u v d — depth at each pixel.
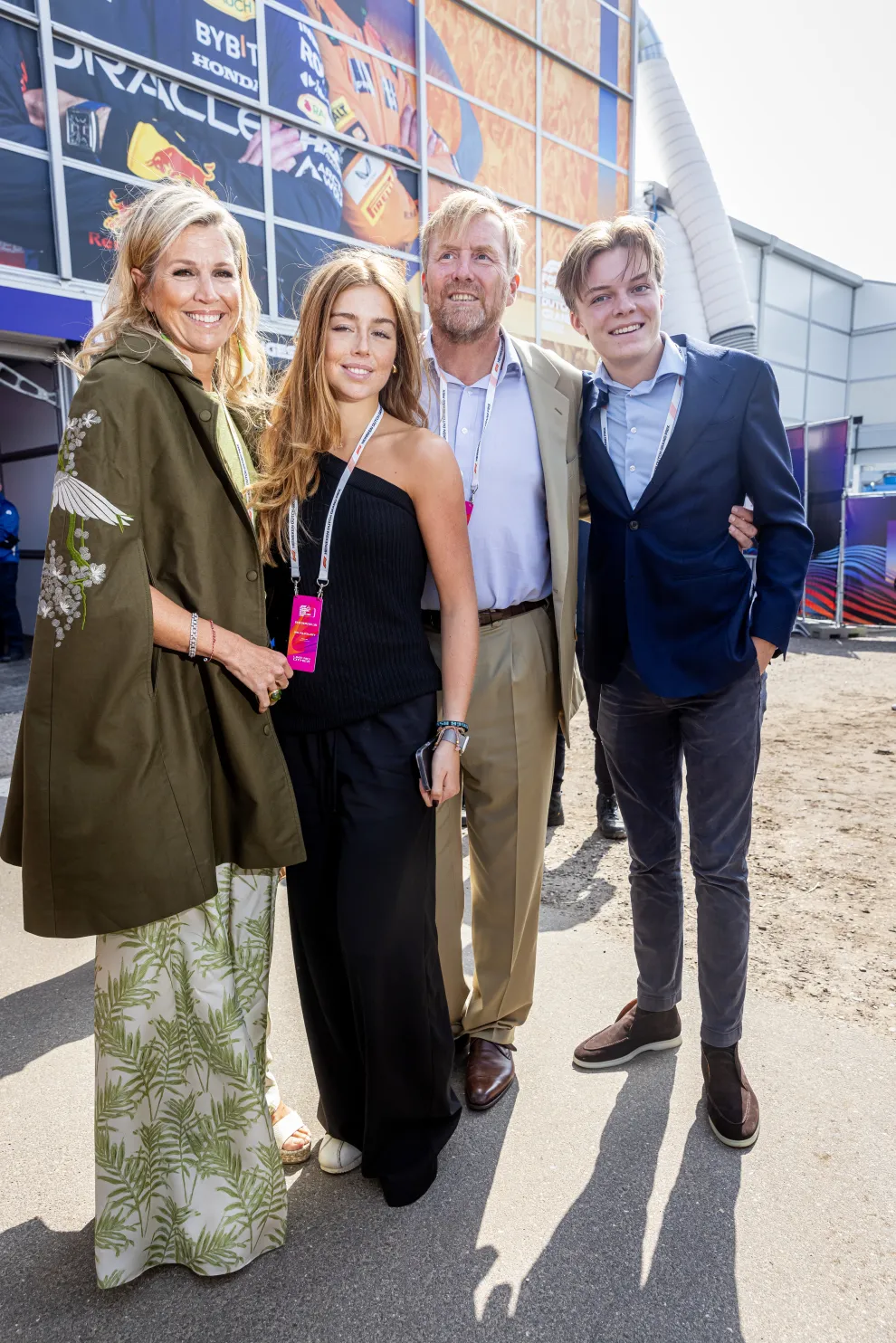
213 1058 1.48
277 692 1.51
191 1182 1.49
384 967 1.57
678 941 2.06
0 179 5.62
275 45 7.04
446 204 1.85
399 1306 1.43
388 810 1.58
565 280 1.83
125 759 1.33
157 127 6.35
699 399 1.77
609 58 10.60
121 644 1.30
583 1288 1.45
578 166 10.44
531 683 1.96
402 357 1.65
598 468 1.87
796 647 9.09
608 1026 2.20
